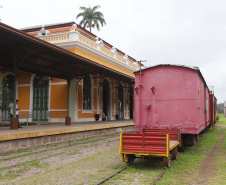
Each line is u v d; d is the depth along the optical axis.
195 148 10.88
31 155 8.74
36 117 19.89
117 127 18.56
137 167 7.24
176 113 9.72
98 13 48.66
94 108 22.00
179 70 9.83
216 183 5.73
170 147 7.12
